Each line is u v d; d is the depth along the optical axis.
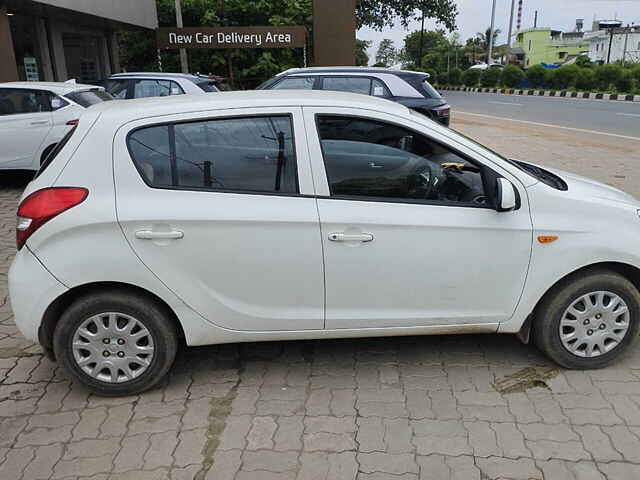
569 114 19.31
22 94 8.07
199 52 20.27
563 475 2.62
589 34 94.62
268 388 3.35
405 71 9.70
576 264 3.25
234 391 3.32
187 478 2.64
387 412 3.10
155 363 3.22
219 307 3.16
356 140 3.18
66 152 3.05
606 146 12.00
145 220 2.99
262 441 2.88
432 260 3.18
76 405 3.21
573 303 3.34
